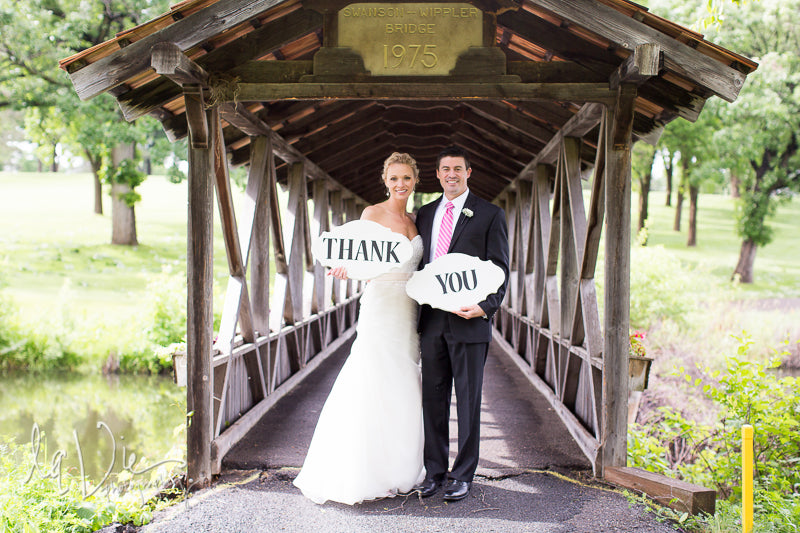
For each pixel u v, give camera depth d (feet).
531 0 10.76
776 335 38.37
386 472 10.89
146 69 10.80
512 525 10.01
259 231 17.70
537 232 22.84
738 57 10.37
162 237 88.22
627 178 12.05
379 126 25.81
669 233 100.01
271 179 18.53
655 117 13.41
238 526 10.03
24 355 39.29
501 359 27.91
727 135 59.36
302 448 13.88
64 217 98.68
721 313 43.11
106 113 53.16
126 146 65.82
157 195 129.90
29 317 45.60
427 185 41.78
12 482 10.52
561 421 16.58
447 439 11.30
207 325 12.05
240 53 11.89
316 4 11.78
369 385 10.98
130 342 39.29
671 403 23.45
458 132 25.80
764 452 15.29
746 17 57.06
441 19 11.69
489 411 17.83
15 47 52.08
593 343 13.85
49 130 69.05
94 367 38.96
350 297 35.94
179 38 10.71
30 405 31.35
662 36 10.56
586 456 13.46
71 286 61.26
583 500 11.14
